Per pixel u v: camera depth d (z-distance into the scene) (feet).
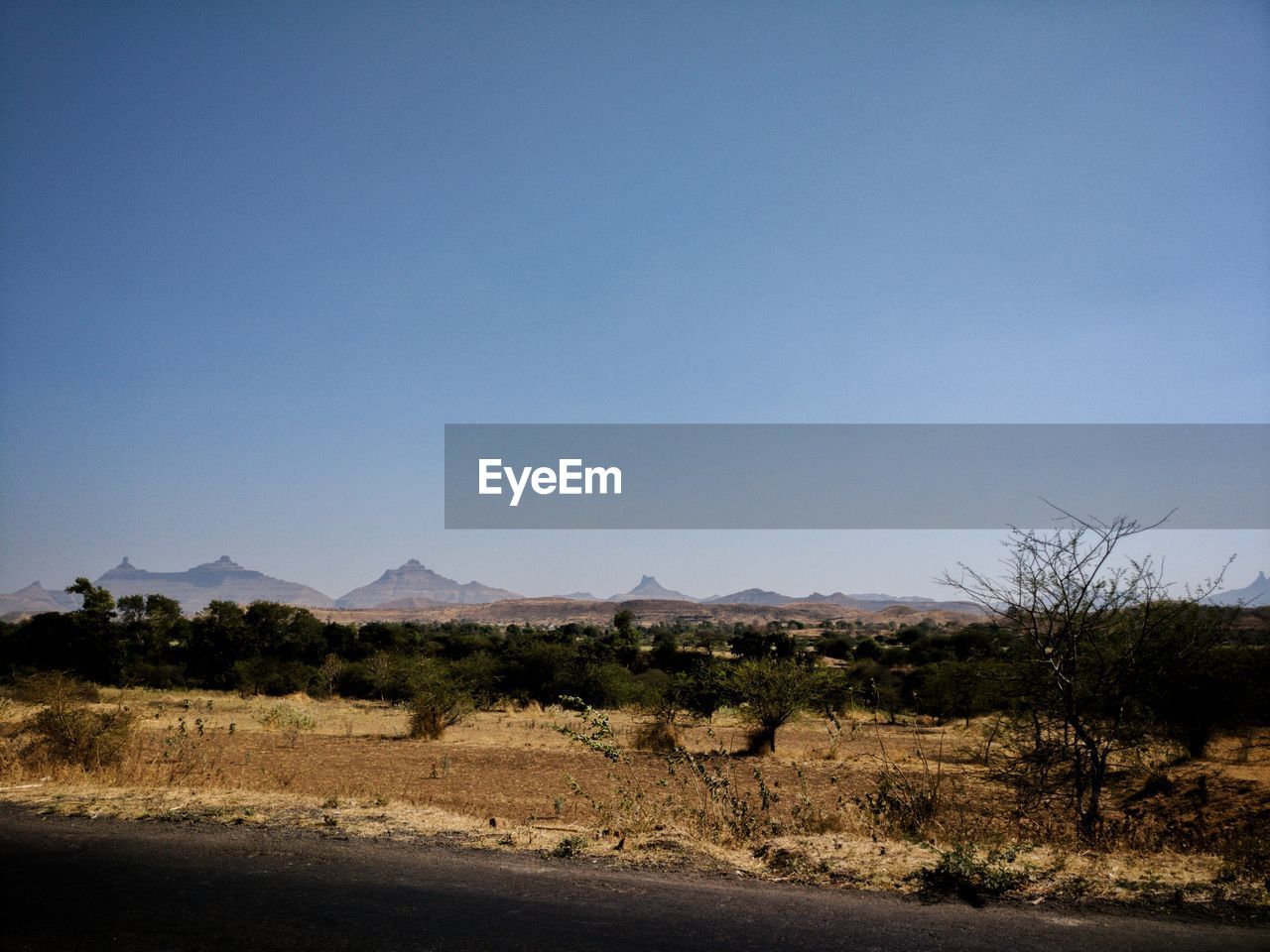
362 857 23.09
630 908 18.43
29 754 43.04
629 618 360.07
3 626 176.65
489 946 16.05
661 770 61.57
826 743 88.63
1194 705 49.29
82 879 20.72
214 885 20.25
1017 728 34.78
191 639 184.85
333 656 170.50
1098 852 24.38
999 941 16.60
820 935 16.79
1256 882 20.84
